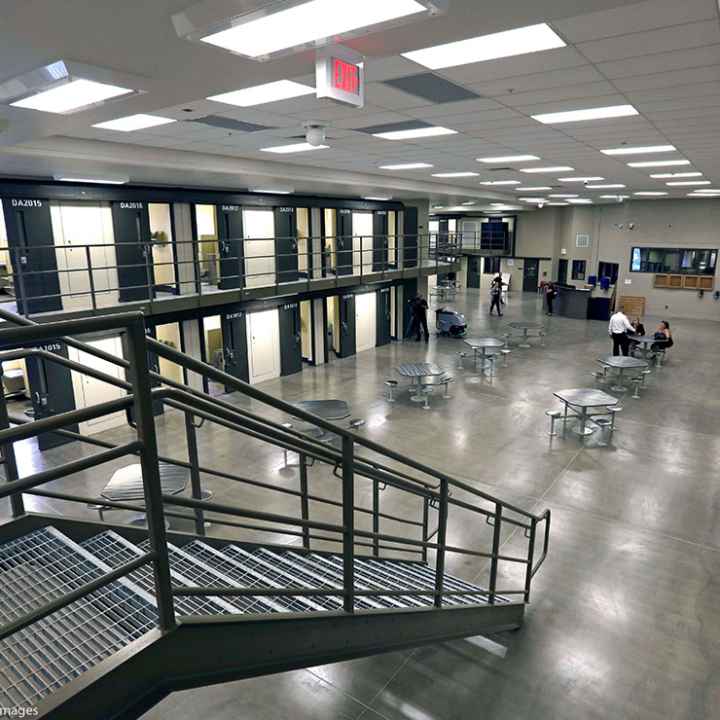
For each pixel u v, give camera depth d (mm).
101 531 3006
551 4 2500
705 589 5148
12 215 8344
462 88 4648
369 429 9312
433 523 6367
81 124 4570
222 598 2801
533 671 4168
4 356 2191
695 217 19750
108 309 8414
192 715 3695
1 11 2400
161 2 2365
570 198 19531
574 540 5980
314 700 3848
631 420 9680
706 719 3764
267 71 3350
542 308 22906
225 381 2020
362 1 2229
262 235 12477
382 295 15859
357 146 7797
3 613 2158
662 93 4844
